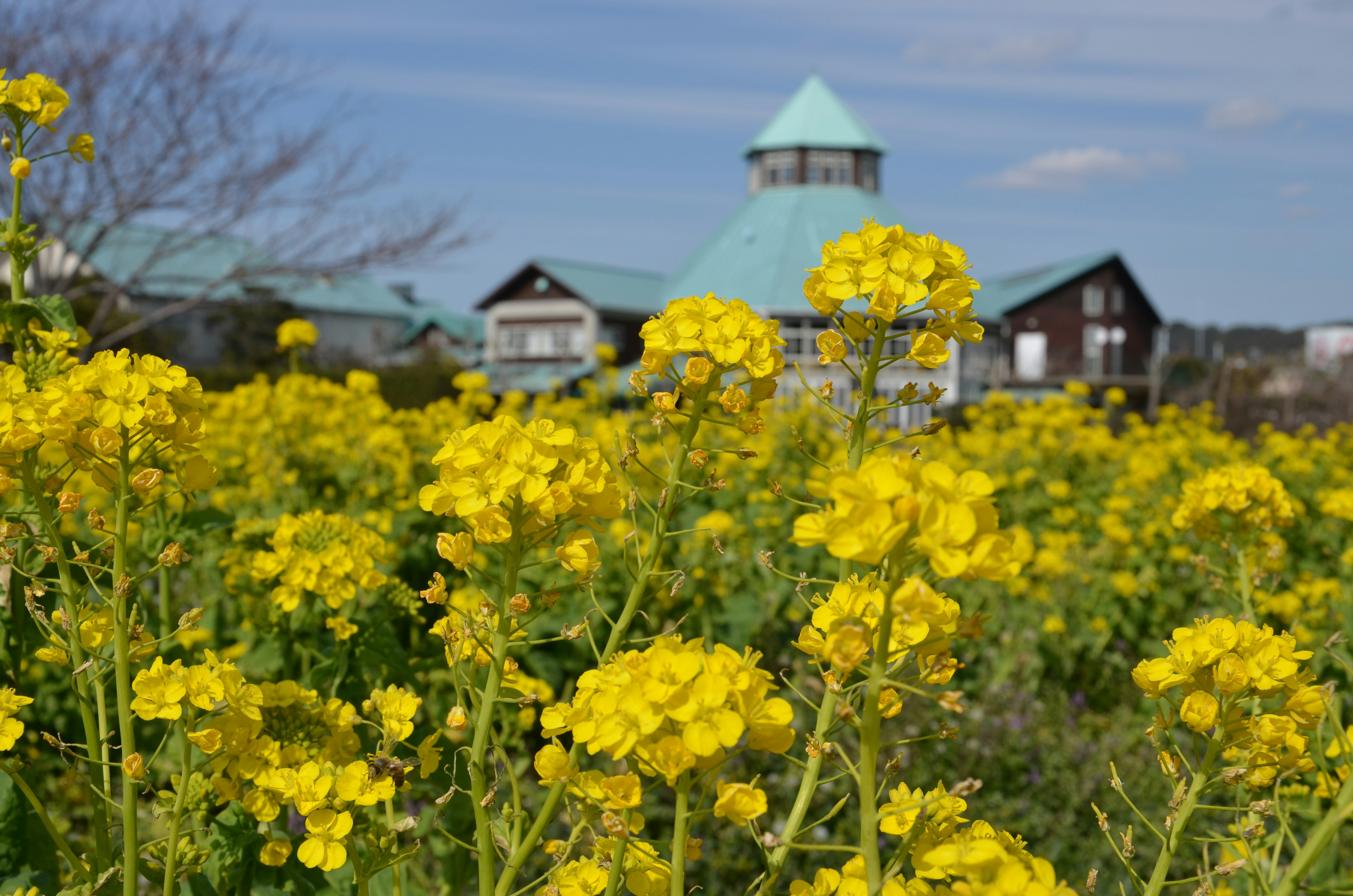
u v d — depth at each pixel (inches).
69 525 103.5
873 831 50.6
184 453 72.1
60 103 102.3
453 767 73.4
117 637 67.6
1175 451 437.7
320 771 69.1
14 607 90.4
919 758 177.8
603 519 70.9
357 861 67.3
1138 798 173.9
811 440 391.9
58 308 105.6
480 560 189.5
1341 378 1194.0
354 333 2114.9
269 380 1384.1
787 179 2114.9
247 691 69.1
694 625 219.6
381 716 75.1
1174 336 2544.3
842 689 58.7
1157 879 65.9
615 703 52.0
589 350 1957.4
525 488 62.6
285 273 608.4
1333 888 58.9
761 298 1812.3
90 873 68.4
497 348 1425.9
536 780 147.3
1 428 67.7
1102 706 246.7
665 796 152.2
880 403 71.7
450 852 103.4
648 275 2156.7
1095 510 361.7
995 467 432.1
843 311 71.7
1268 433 508.7
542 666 179.6
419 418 336.2
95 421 69.3
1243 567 128.6
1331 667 180.4
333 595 113.7
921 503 46.1
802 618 240.8
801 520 47.4
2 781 77.4
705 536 232.1
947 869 53.3
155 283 822.5
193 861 72.1
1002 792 176.1
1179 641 69.4
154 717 66.4
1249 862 62.6
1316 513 314.2
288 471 269.7
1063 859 161.6
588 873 62.6
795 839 63.3
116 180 549.6
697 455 72.1
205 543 158.7
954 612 57.9
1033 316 2180.1
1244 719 67.7
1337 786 73.3
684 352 71.2
